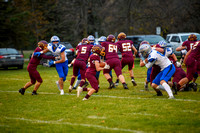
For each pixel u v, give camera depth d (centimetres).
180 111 1938
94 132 1564
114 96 2584
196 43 2634
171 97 2347
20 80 4084
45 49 2711
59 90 3075
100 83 3566
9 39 10712
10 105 2312
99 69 2325
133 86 3228
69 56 6312
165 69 2375
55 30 8950
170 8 10069
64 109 2117
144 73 4569
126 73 4631
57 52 2678
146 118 1797
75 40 8781
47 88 3238
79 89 2414
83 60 2830
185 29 9594
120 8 10269
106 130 1587
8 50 6284
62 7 9256
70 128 1650
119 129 1602
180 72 2734
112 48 3027
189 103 2164
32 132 1611
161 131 1547
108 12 10206
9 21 10300
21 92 2777
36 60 2733
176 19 9612
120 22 10100
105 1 9931
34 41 10288
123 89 3023
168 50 2530
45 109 2133
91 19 9444
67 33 8925
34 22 9912
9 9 10306
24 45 11094
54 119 1859
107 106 2156
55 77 4350
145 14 9650
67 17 9012
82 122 1766
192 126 1617
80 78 3039
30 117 1925
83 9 8931
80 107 2159
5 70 6100
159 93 2527
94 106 2175
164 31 9356
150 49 2356
